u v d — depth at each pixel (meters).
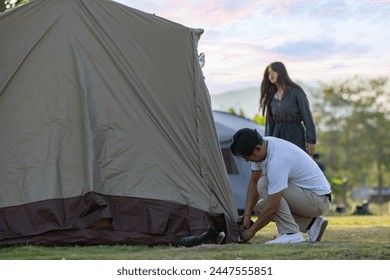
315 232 5.94
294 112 7.06
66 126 5.86
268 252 5.00
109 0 6.22
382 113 38.78
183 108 6.26
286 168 5.61
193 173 6.17
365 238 6.73
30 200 5.67
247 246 5.42
